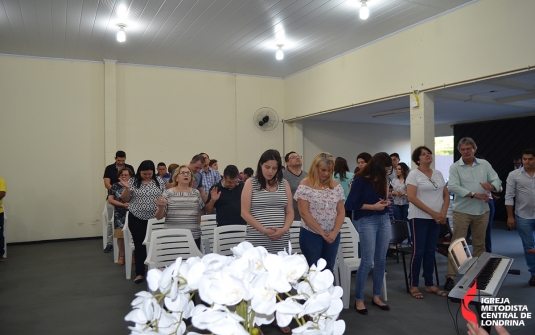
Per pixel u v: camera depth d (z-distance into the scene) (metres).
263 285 0.89
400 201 5.77
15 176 7.15
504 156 10.33
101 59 7.66
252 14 5.61
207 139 8.51
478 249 4.08
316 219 3.09
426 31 5.71
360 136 10.90
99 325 3.25
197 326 0.85
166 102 8.17
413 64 5.90
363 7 5.09
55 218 7.41
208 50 7.18
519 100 7.88
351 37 6.49
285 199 3.12
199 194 4.03
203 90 8.49
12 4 5.19
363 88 6.86
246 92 8.88
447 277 4.02
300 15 5.65
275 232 2.98
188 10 5.46
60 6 5.28
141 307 0.93
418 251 3.83
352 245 3.97
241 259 0.97
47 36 6.35
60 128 7.45
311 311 0.88
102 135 7.72
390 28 6.09
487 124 10.76
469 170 4.08
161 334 0.91
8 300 3.89
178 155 8.25
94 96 7.68
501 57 4.76
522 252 5.78
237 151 8.76
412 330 3.06
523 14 4.54
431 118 5.82
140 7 5.34
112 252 6.30
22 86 7.20
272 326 3.17
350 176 5.03
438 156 12.47
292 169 4.25
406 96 6.11
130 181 4.41
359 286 3.43
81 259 5.81
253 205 3.07
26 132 7.22
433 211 3.71
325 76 7.82
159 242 3.67
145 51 7.20
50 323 3.30
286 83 9.16
